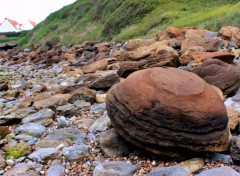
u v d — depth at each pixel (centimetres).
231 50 512
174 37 725
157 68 215
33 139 244
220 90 274
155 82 195
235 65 406
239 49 524
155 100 187
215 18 936
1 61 1248
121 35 1354
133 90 196
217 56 417
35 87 500
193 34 649
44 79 596
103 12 1781
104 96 334
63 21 2156
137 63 419
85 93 324
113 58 586
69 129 248
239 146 181
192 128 182
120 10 1593
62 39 1848
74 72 573
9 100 423
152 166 186
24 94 450
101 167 183
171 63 414
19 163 205
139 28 1332
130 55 521
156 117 185
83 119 278
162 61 414
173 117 182
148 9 1475
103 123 250
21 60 1123
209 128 183
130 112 192
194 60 427
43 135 253
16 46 2331
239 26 714
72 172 189
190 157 189
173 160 189
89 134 241
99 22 1762
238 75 297
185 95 187
